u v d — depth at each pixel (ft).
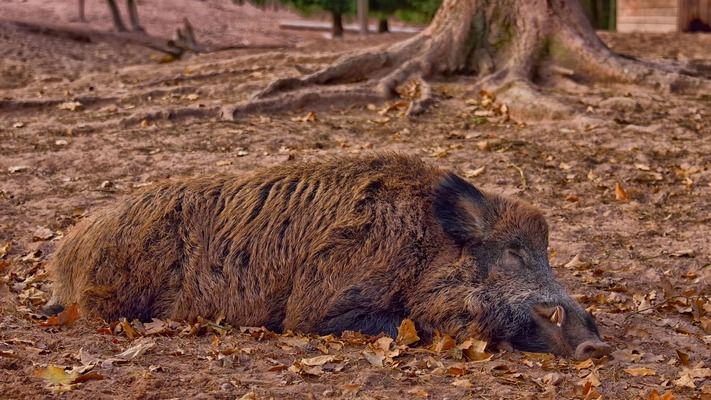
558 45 49.52
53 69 68.23
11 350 19.67
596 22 100.58
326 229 22.13
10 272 28.04
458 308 21.79
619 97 46.06
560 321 21.16
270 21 141.59
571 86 47.91
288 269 22.25
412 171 23.15
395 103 46.50
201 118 44.96
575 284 27.66
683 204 34.30
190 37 86.17
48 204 34.47
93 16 126.62
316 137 41.91
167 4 147.23
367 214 22.20
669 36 78.54
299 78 47.93
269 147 40.57
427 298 21.94
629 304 26.22
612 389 19.49
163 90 49.67
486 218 22.36
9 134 43.19
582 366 20.53
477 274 21.97
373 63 49.73
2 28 88.89
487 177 37.01
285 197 22.76
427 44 50.65
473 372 19.97
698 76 52.03
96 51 84.94
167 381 18.20
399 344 21.43
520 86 46.06
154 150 40.37
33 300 25.13
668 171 37.40
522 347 21.85
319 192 22.63
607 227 32.50
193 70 57.93
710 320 24.30
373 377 18.98
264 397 17.66
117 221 23.06
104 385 17.92
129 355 19.80
